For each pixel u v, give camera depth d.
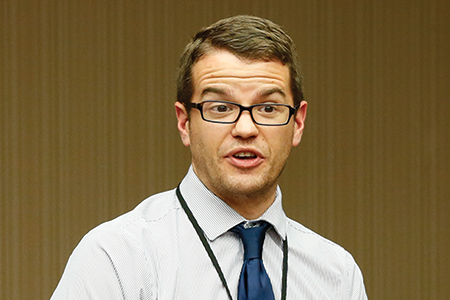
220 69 4.14
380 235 12.14
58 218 11.40
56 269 11.34
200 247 4.29
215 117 4.14
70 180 11.48
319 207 12.02
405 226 12.21
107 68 11.55
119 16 11.57
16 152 11.42
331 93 12.11
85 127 11.52
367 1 12.18
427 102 12.29
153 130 11.61
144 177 11.55
